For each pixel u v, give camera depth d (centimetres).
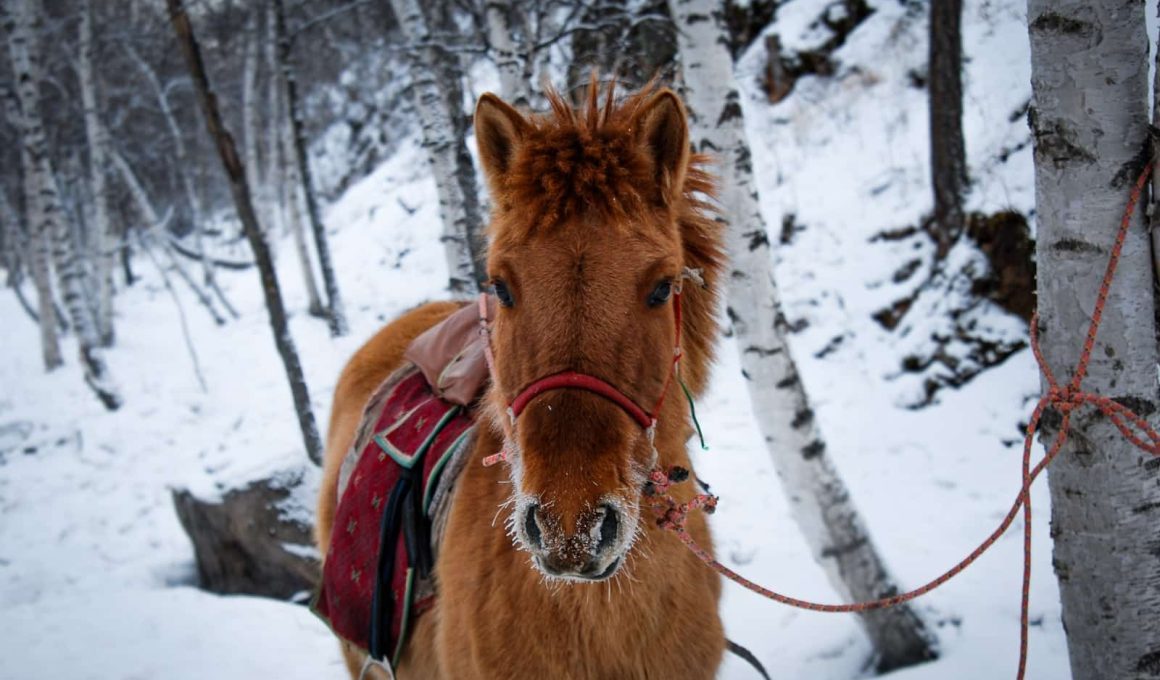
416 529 267
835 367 856
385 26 1439
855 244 952
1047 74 242
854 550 459
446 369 294
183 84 2142
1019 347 748
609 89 222
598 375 188
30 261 2375
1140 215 242
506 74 660
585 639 216
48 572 894
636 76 657
